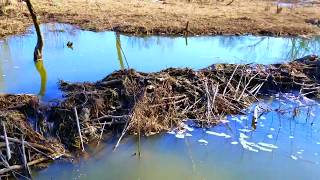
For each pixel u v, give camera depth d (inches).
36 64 589.0
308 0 1393.9
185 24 887.7
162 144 400.2
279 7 1204.5
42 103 415.5
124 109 427.8
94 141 391.5
